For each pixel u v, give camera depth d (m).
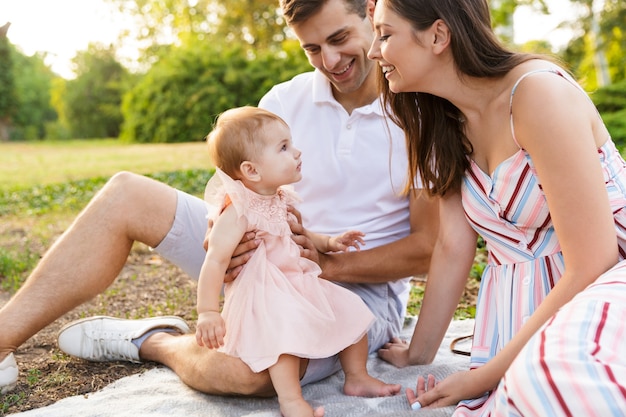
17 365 3.00
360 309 2.59
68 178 12.26
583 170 2.01
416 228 2.89
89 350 3.02
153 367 2.98
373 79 2.91
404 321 3.54
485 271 2.51
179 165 13.34
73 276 2.76
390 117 2.62
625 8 15.28
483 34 2.19
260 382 2.46
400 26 2.18
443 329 2.78
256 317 2.44
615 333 1.75
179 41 27.31
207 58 20.25
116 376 2.91
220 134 2.55
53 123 33.75
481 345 2.43
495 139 2.28
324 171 2.95
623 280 1.88
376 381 2.58
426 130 2.54
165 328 3.07
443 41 2.18
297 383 2.40
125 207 2.84
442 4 2.15
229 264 2.54
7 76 31.56
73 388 2.80
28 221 7.70
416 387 2.56
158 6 28.30
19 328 2.71
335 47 2.77
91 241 2.79
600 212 2.02
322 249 2.77
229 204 2.54
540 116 2.05
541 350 1.76
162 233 2.90
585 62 18.73
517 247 2.34
